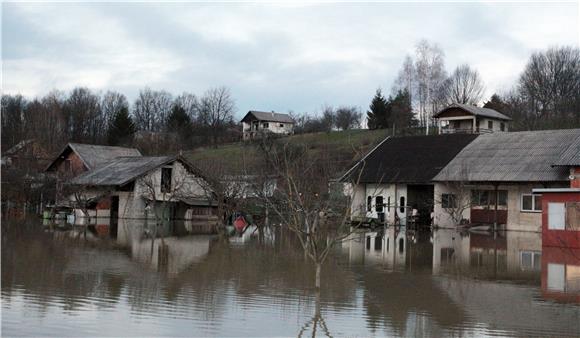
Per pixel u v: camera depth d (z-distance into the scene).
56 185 46.09
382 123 78.38
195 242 25.33
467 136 41.06
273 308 12.09
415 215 37.84
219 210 34.97
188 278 15.42
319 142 62.16
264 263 18.55
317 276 13.12
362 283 15.31
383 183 39.03
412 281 15.78
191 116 96.62
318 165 40.22
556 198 24.20
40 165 56.75
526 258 21.11
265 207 35.12
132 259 19.03
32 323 10.41
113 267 17.12
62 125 77.50
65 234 28.16
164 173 44.62
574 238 23.73
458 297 13.64
